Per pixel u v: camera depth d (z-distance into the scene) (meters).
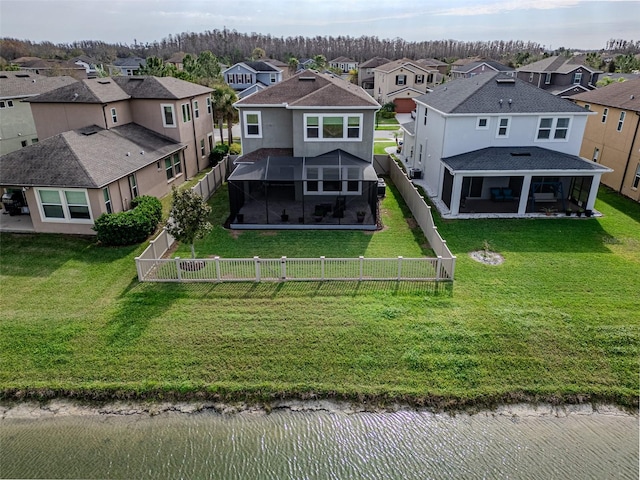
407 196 26.84
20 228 22.53
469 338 13.90
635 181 27.30
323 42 196.50
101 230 20.33
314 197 26.59
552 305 15.63
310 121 25.28
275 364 13.02
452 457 10.55
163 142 29.52
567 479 9.99
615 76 62.25
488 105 25.80
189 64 58.66
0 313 15.23
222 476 10.05
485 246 20.20
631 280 17.39
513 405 11.91
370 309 15.32
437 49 190.00
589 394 12.14
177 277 17.25
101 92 27.75
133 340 13.88
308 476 10.08
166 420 11.49
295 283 17.03
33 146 22.67
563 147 26.36
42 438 10.98
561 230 22.55
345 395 12.12
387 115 67.12
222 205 26.88
